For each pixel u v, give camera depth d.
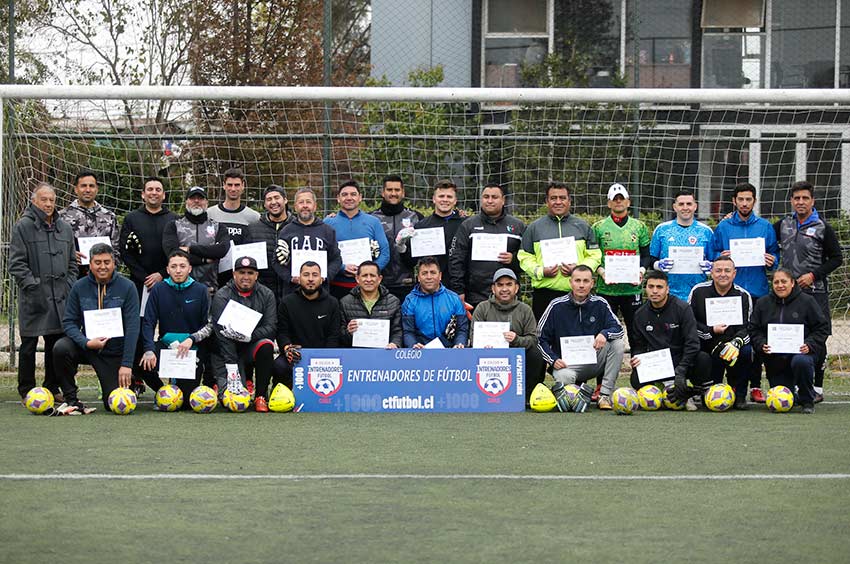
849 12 17.47
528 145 12.98
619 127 12.95
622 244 10.23
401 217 10.55
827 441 7.59
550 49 17.17
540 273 10.00
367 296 9.62
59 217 9.83
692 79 17.23
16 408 9.38
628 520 5.26
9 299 11.77
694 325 9.34
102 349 9.23
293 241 9.89
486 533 5.02
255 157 12.98
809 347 9.27
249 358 9.34
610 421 8.63
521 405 9.29
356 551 4.72
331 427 8.27
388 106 13.41
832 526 5.15
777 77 17.61
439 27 16.83
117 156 12.77
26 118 12.41
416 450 7.20
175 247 9.81
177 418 8.77
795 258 10.06
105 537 4.94
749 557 4.64
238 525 5.16
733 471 6.48
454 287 10.17
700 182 13.54
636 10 14.09
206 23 16.48
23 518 5.29
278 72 16.31
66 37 16.45
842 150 13.39
